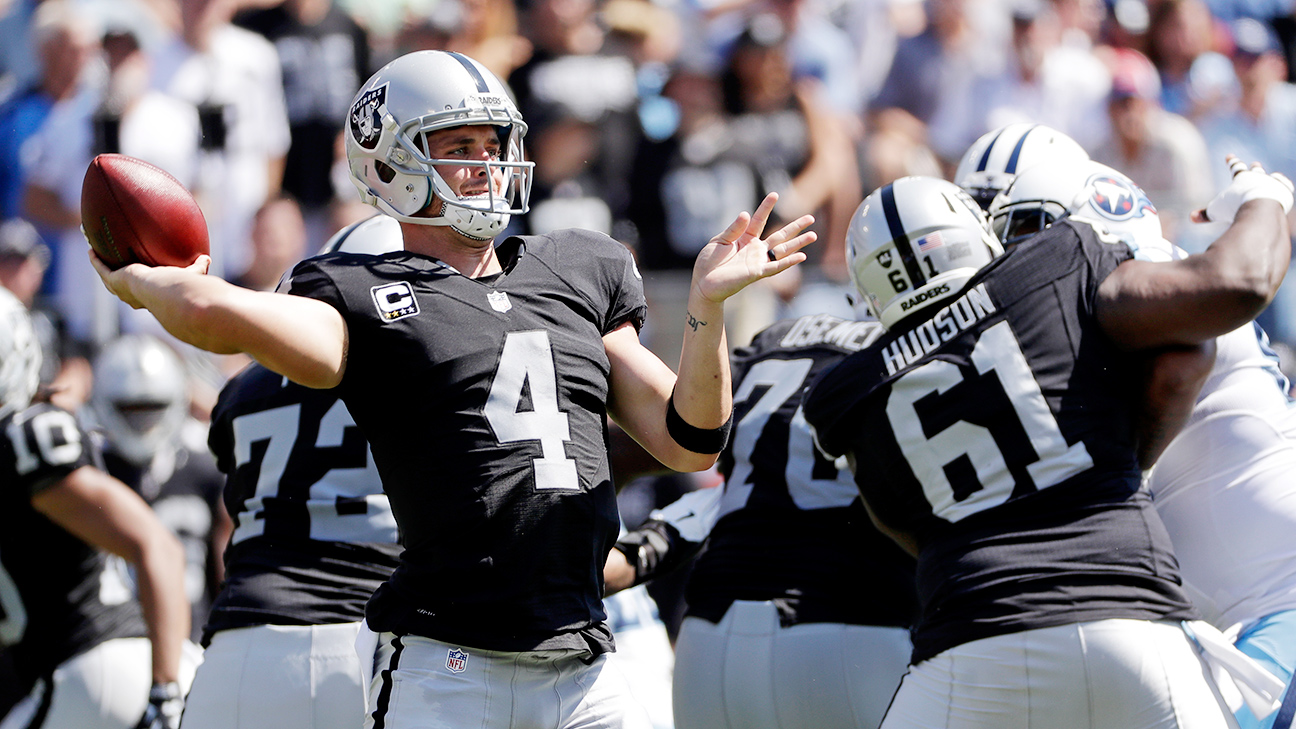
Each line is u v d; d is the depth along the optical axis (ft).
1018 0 102.01
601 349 32.76
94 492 46.14
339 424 41.50
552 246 33.60
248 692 40.22
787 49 97.60
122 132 90.79
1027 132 45.01
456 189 32.73
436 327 30.91
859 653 41.88
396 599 31.04
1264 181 37.88
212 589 65.67
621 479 40.75
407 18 98.32
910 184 38.88
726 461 45.88
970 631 34.35
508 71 94.84
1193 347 35.55
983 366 36.04
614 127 92.94
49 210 90.43
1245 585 41.01
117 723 47.60
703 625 43.60
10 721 47.83
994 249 38.32
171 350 79.15
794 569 42.55
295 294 31.04
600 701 31.63
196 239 31.68
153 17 92.73
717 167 91.86
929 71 100.48
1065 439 35.09
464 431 30.55
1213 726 33.53
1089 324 36.01
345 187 94.73
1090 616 33.40
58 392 49.83
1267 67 108.17
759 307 83.76
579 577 31.40
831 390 38.65
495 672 30.32
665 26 97.91
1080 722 33.47
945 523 36.11
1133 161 101.35
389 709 30.37
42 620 47.21
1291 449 41.47
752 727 42.50
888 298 38.19
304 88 94.58
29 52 93.45
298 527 41.14
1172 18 105.40
